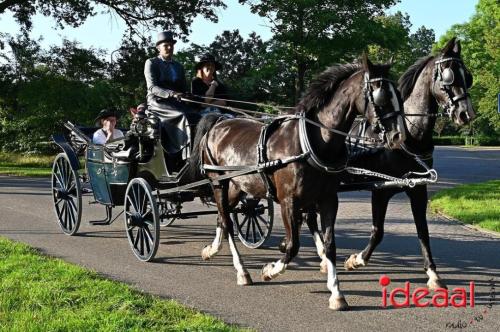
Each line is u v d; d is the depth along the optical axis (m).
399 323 5.13
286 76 29.12
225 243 8.80
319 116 5.79
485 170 26.12
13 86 28.25
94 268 6.98
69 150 9.20
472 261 7.70
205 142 7.21
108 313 4.98
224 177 6.73
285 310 5.48
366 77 5.44
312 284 6.44
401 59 34.19
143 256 7.43
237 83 28.62
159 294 5.93
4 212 11.66
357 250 8.49
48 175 22.53
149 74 8.10
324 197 5.80
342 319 5.23
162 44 8.29
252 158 6.38
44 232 9.43
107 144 8.45
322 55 25.84
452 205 13.13
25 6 27.05
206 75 8.54
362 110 5.52
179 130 7.63
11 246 7.81
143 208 7.53
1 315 4.91
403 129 5.34
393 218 11.90
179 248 8.34
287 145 5.85
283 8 25.80
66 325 4.65
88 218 10.87
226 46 37.16
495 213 11.58
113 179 8.41
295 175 5.71
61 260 7.11
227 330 4.72
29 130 30.89
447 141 64.12
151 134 7.69
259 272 7.00
